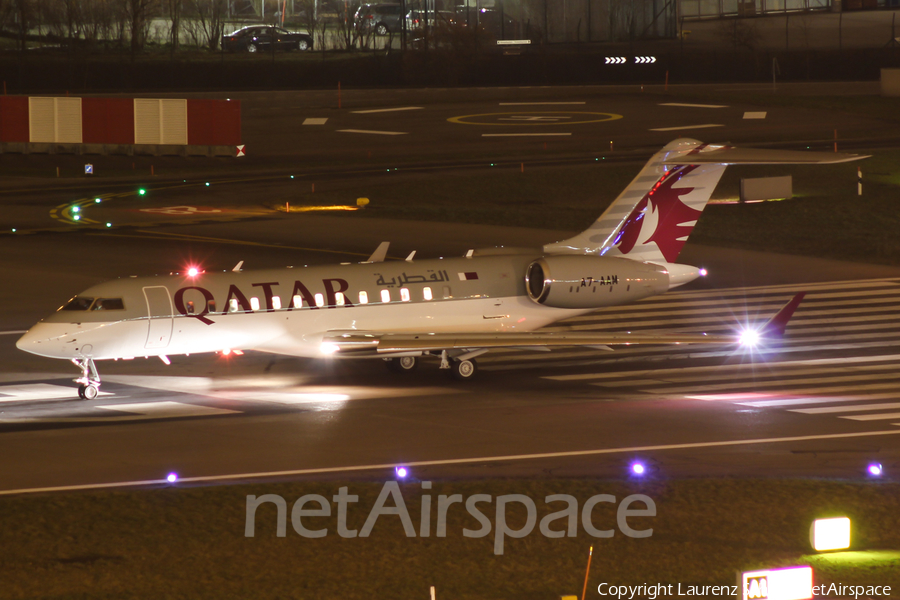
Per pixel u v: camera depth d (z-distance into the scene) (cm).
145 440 8794
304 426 9288
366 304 11050
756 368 11912
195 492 7325
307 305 10825
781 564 6128
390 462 8181
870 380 11319
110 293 10244
